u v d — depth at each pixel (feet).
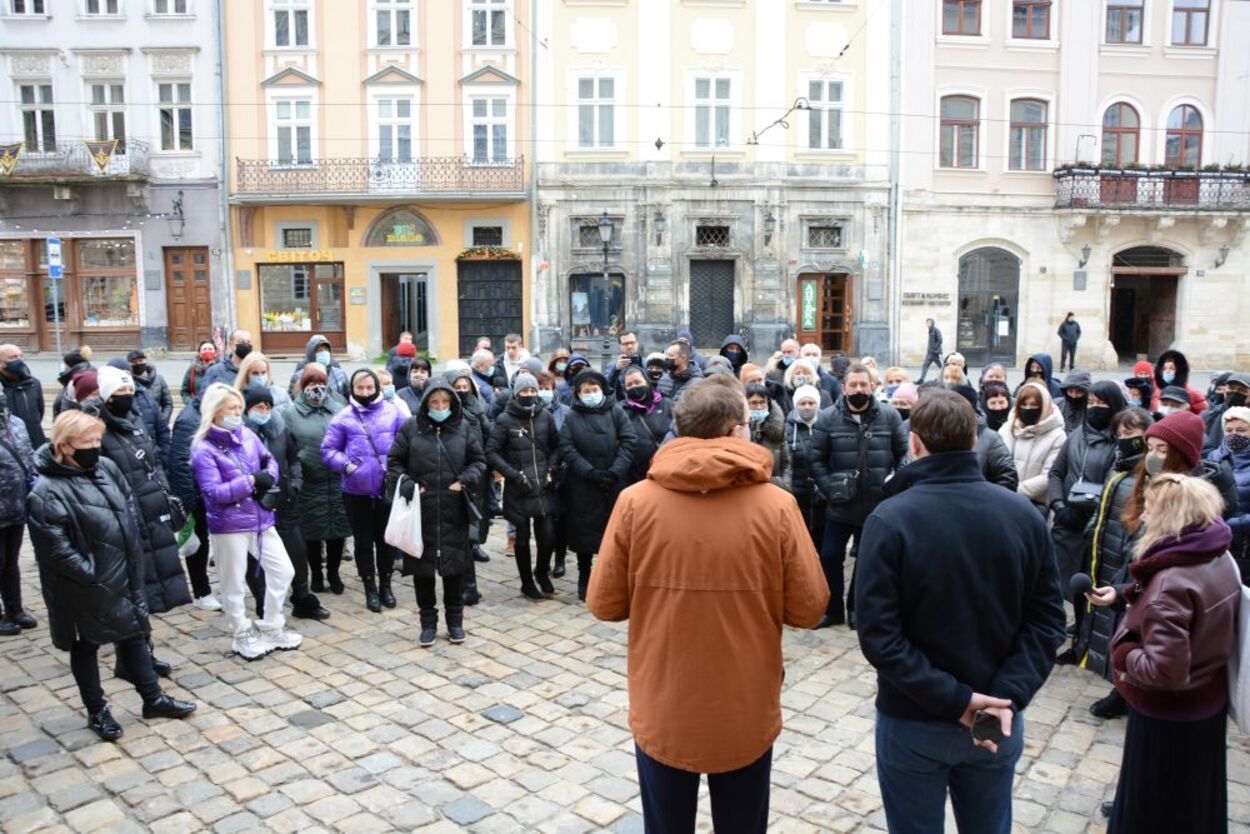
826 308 88.79
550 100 85.10
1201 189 88.02
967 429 9.56
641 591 9.97
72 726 16.98
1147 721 11.42
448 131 85.81
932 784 9.66
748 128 85.92
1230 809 14.06
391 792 14.60
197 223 86.79
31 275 87.66
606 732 16.74
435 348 87.71
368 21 85.05
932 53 86.58
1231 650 11.03
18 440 21.98
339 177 85.35
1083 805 14.23
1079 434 20.08
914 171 87.61
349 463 23.32
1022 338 90.07
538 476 24.70
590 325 87.76
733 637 9.63
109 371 18.83
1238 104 89.66
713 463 9.59
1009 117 88.43
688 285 86.99
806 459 22.18
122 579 16.30
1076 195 86.94
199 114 85.92
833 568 22.31
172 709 17.22
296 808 14.12
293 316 88.43
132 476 18.72
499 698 18.26
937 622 9.29
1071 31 87.66
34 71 86.02
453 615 21.40
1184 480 11.27
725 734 9.62
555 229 86.12
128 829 13.55
